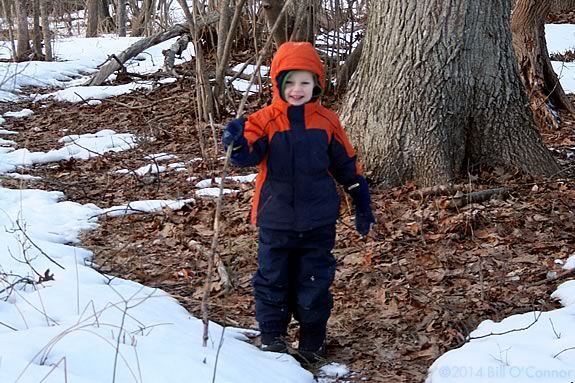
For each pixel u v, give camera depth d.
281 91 3.12
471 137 5.34
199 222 5.04
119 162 6.75
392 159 5.27
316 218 3.18
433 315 3.71
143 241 4.80
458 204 4.86
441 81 5.20
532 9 7.68
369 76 5.40
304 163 3.14
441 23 5.17
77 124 8.60
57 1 25.61
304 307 3.29
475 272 4.12
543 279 4.02
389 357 3.44
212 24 10.62
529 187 5.10
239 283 4.16
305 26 8.48
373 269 4.22
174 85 10.00
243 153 3.08
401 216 4.84
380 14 5.35
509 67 5.33
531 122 5.39
